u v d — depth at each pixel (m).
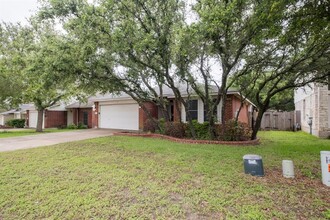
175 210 3.14
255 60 8.54
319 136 11.52
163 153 6.78
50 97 15.71
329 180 4.07
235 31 6.89
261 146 8.43
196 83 10.06
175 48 7.61
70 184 4.16
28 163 5.63
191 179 4.36
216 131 10.09
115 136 11.36
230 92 11.83
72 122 23.23
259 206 3.22
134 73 10.81
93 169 5.05
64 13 8.39
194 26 6.69
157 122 12.09
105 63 9.55
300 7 5.02
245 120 17.09
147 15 8.66
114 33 8.22
